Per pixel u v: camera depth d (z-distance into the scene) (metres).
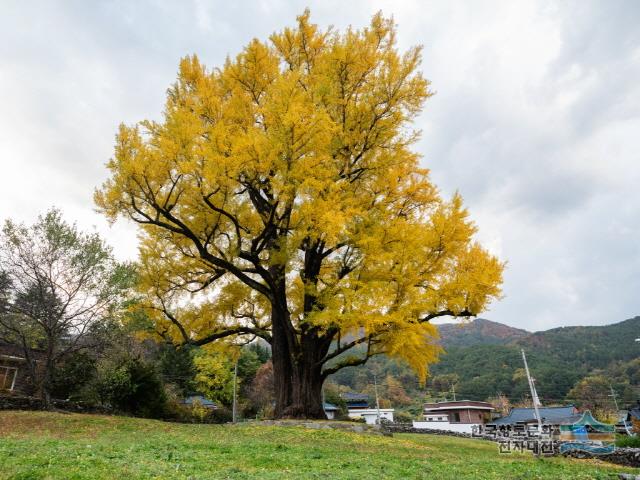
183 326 15.32
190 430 12.46
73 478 5.14
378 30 14.43
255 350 55.12
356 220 13.23
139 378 19.02
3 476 5.10
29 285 17.64
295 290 15.99
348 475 6.36
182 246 14.82
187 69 15.41
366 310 11.24
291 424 13.27
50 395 18.36
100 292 18.00
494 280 12.33
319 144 11.39
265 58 14.95
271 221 12.98
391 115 14.25
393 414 51.97
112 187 11.27
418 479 6.39
